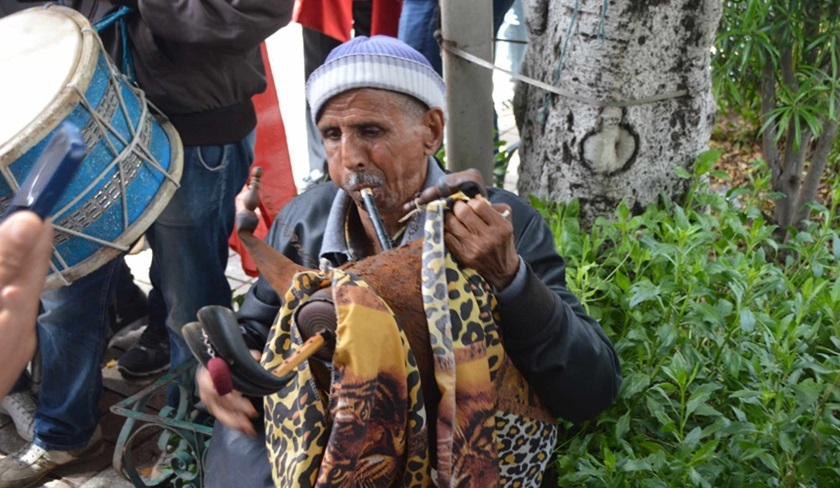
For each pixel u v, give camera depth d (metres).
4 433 2.90
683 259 2.11
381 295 1.29
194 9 2.20
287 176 3.21
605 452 1.71
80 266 2.05
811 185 3.14
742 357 1.91
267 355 1.37
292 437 1.34
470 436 1.33
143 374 3.11
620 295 2.11
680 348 2.03
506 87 5.32
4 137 1.83
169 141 2.33
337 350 1.22
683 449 1.70
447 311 1.29
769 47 2.88
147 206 2.17
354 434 1.22
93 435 2.75
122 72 2.37
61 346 2.54
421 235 1.61
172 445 2.53
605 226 2.29
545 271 1.71
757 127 4.42
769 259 3.10
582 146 2.38
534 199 2.43
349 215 1.69
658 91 2.33
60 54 2.04
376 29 3.90
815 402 1.78
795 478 1.68
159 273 2.71
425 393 1.34
